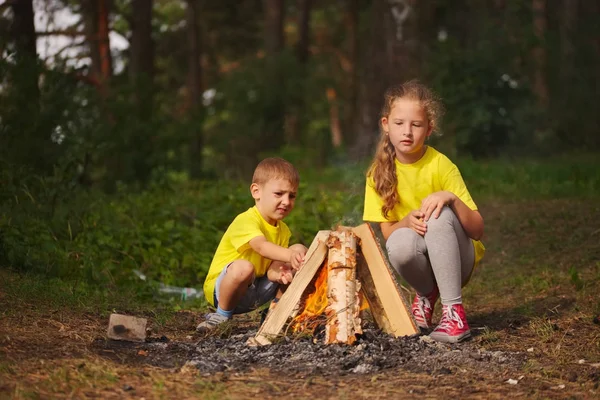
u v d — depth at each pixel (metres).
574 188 10.05
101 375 3.47
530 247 7.41
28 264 5.64
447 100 16.69
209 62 37.19
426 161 4.56
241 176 17.88
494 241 7.84
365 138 18.64
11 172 6.75
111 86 12.82
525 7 22.61
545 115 18.31
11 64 8.69
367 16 32.72
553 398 3.41
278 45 25.16
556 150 17.53
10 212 6.31
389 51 15.52
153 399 3.23
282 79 23.55
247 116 23.30
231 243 4.52
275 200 4.42
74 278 5.81
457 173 4.58
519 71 19.09
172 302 5.74
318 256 4.19
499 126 16.97
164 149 13.11
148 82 13.67
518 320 5.06
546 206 8.95
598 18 20.61
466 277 4.68
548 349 4.26
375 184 4.62
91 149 9.27
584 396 3.44
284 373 3.68
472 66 17.19
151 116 13.41
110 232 6.83
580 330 4.65
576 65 19.94
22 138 8.59
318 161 21.78
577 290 5.72
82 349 3.92
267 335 4.12
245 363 3.82
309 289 4.36
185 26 32.62
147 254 6.59
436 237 4.35
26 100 8.73
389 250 4.51
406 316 4.29
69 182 7.53
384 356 3.93
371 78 19.00
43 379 3.36
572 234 7.56
